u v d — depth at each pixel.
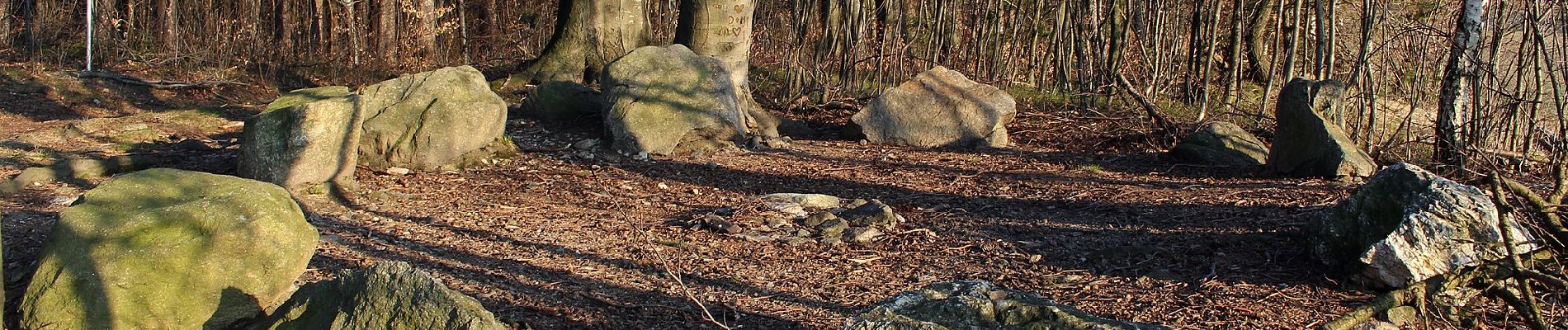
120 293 4.20
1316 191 7.34
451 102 8.34
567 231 6.42
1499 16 8.06
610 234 6.35
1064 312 3.16
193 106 14.22
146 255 4.25
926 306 3.24
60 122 11.52
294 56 17.73
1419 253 4.78
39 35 17.94
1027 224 6.61
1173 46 12.02
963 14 15.22
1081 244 6.12
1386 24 9.62
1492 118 8.19
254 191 4.53
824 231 6.35
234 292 4.33
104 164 8.07
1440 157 8.30
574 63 13.50
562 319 4.71
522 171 8.27
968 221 6.72
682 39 11.12
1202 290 5.20
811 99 12.05
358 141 7.56
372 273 3.78
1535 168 8.06
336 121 7.32
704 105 9.09
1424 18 10.92
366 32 18.89
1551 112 9.30
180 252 4.28
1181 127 9.54
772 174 8.30
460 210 6.98
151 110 14.02
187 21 17.83
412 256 5.77
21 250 5.63
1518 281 4.18
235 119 11.21
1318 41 9.95
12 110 13.20
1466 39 8.08
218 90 15.48
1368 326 4.46
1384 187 5.20
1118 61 11.16
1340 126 8.18
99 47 16.64
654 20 19.80
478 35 22.39
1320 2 9.88
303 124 7.14
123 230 4.36
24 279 5.06
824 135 10.27
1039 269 5.62
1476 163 7.30
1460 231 4.76
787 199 7.16
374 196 7.27
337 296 3.88
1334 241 5.30
